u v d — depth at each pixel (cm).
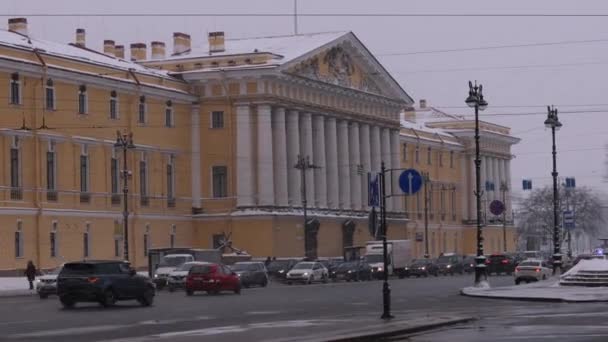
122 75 8544
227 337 2588
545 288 5106
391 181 8575
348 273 7938
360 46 10525
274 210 9162
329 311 3847
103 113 8325
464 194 13838
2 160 7325
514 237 14975
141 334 2820
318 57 9869
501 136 14488
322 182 10000
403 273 8738
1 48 7350
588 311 3544
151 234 8806
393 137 11406
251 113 9212
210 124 9344
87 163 8150
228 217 9219
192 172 9362
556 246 6247
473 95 5222
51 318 3600
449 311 3697
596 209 17738
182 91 9219
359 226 10544
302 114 9756
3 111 7338
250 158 9188
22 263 7425
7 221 7312
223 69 9206
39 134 7638
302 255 9531
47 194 7712
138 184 8700
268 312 3834
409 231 12100
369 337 2552
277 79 9238
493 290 5059
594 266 5262
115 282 4275
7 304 4762
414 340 2492
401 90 11338
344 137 10419
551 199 16850
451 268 9588
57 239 7769
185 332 2803
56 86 7844
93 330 2992
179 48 9881
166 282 6681
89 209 8119
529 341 2364
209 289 5597
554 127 6109
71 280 4256
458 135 13788
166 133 9050
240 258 8712
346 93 10319
